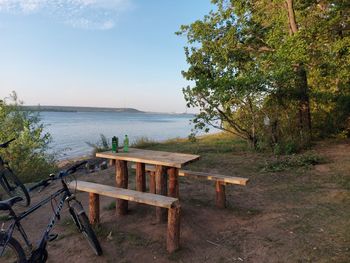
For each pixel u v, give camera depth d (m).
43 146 10.75
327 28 12.73
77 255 4.28
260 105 11.68
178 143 15.57
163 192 5.33
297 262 3.89
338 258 3.91
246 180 5.46
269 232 4.73
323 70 12.84
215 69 14.05
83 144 27.69
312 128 14.23
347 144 12.38
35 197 7.18
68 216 5.64
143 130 54.53
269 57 12.20
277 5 13.71
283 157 10.18
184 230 4.80
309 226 4.89
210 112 11.67
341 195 6.32
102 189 4.91
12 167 9.45
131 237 4.68
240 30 14.48
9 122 10.34
